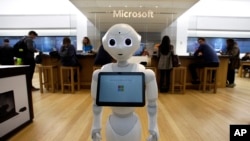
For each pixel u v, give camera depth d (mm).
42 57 4379
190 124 2369
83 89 4508
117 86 1027
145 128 2197
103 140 1807
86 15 7379
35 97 3719
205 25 8250
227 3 8102
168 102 3402
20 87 2203
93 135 1194
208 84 4270
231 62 4930
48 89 4406
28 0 8008
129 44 1044
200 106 3154
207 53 4121
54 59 4406
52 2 8016
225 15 8219
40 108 2996
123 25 1083
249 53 7426
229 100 3561
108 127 1174
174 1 5641
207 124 2371
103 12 6898
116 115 1176
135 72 1046
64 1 7961
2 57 4371
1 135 1913
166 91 4324
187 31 8305
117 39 1042
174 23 8109
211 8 8172
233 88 4848
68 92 4176
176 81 4523
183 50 8406
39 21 8141
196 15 8188
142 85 1020
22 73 2240
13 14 8055
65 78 4438
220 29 8289
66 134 2072
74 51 4066
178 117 2621
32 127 2258
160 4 5988
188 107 3096
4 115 1966
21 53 4031
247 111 2896
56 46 8273
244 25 8258
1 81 1923
